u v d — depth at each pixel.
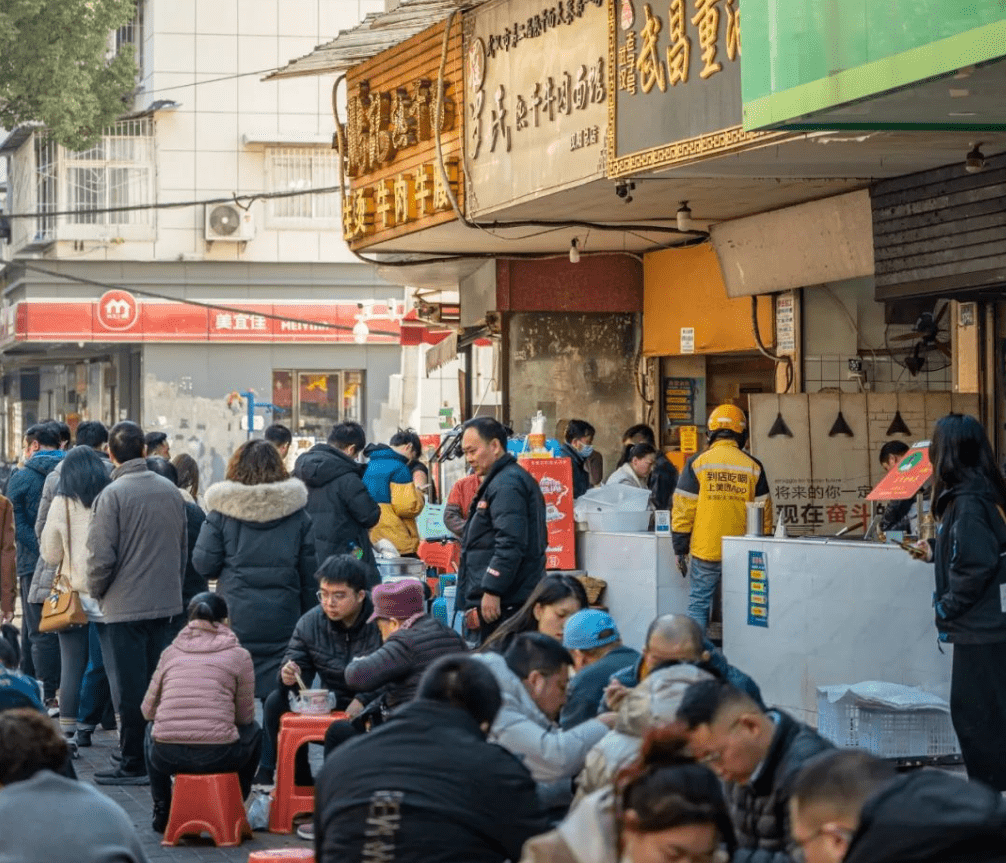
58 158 41.47
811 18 9.80
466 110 15.98
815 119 10.20
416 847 5.36
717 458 12.30
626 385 19.34
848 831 3.97
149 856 9.23
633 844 4.16
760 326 16.78
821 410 14.45
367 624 10.09
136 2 42.88
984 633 8.62
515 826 5.46
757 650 11.58
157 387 41.59
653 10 12.56
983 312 14.07
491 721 5.72
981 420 14.12
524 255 19.11
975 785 3.60
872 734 9.88
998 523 8.68
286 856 7.80
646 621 12.76
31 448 15.16
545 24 14.33
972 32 8.48
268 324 41.78
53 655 13.96
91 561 11.34
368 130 18.25
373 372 42.53
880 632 10.62
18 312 41.06
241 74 40.31
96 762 12.07
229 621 11.10
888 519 11.98
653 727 5.16
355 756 5.54
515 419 19.12
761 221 15.57
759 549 11.56
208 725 9.44
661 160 12.53
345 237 19.14
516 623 8.38
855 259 14.40
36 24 35.72
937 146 11.61
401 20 16.25
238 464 11.19
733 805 5.33
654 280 18.83
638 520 13.45
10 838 5.10
